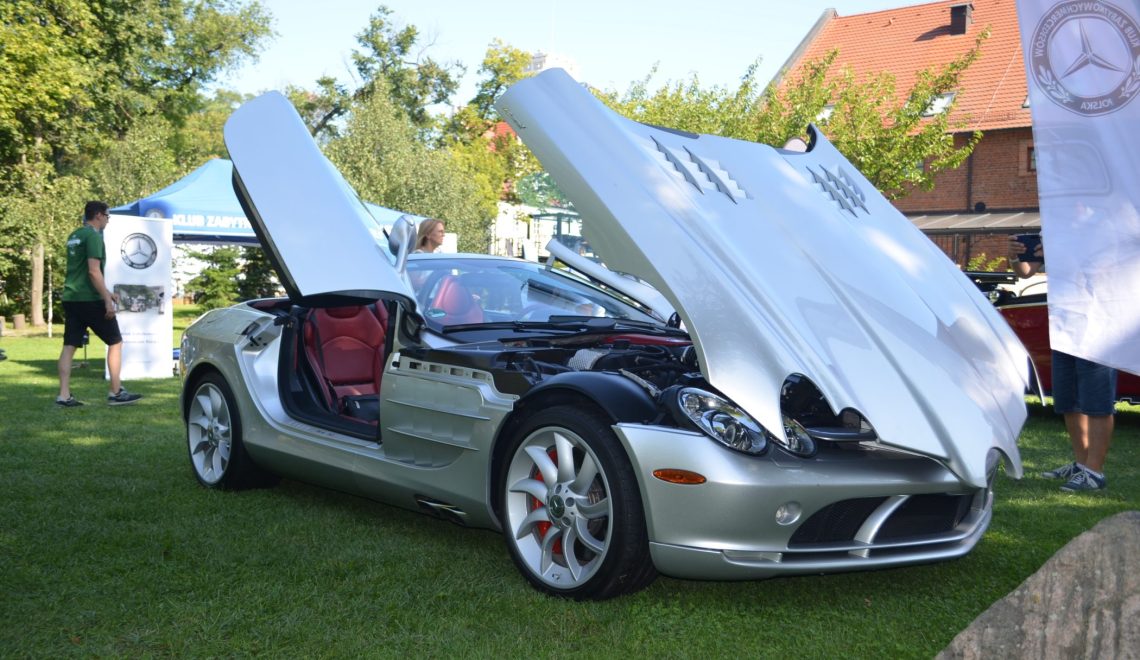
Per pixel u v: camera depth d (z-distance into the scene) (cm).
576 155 358
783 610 317
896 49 2894
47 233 1791
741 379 302
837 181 433
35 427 674
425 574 346
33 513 426
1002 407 345
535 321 435
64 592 321
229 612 305
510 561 364
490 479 344
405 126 2411
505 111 379
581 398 321
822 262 363
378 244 386
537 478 337
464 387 354
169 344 1066
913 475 308
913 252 408
